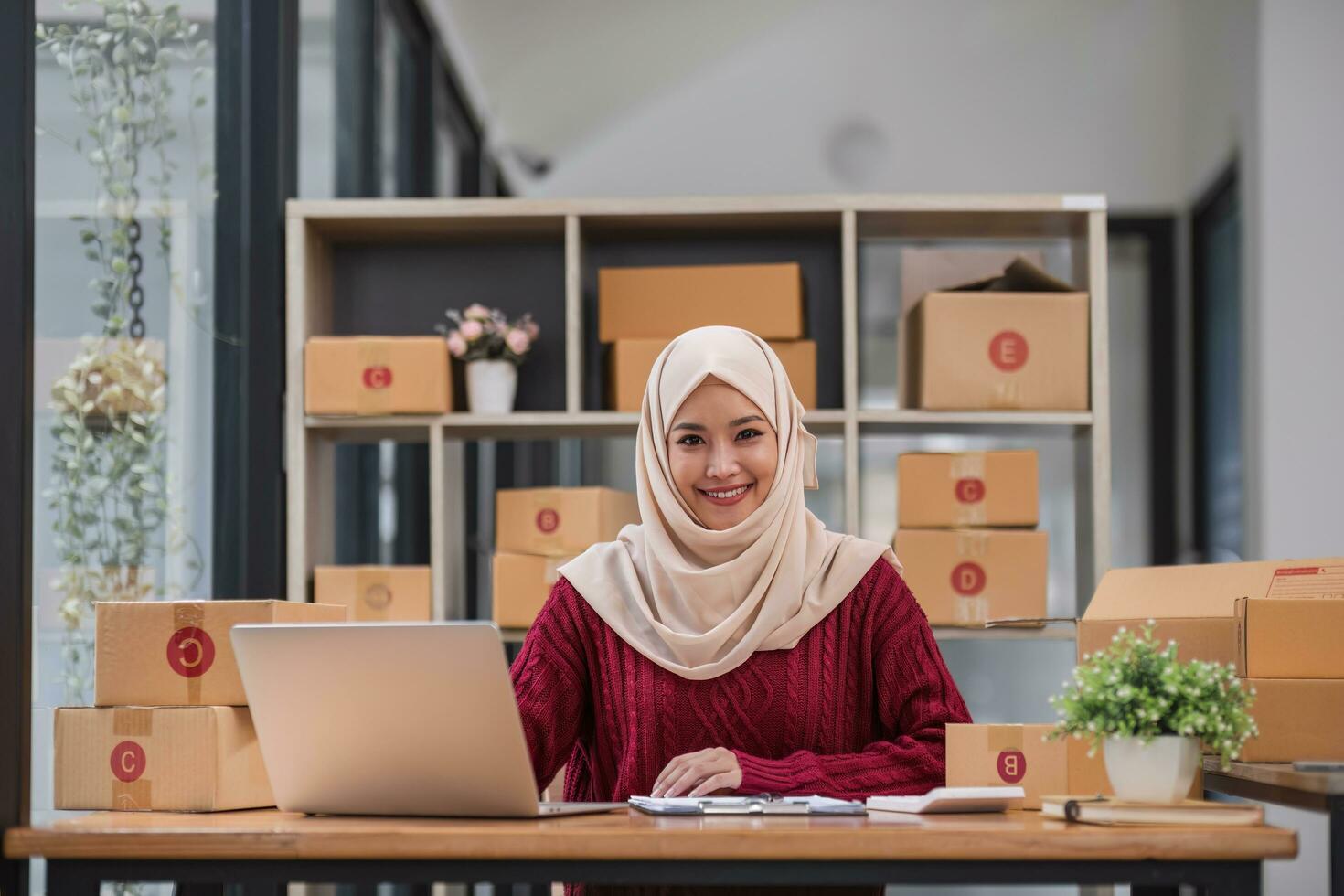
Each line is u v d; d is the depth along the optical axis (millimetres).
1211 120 5363
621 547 2021
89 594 2445
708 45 5777
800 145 5719
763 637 1877
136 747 1723
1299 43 4879
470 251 3547
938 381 3223
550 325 3531
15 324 1730
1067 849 1381
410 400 3223
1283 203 4859
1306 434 4809
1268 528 4797
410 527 4449
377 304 3537
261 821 1586
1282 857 1370
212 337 3014
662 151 5770
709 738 1869
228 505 3096
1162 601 2059
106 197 2564
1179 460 5531
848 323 3271
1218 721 1474
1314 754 1808
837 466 5531
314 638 1528
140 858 1452
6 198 1733
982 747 1685
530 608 3232
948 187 5648
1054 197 3268
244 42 3217
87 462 2461
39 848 1448
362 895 3873
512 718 1481
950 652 5273
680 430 1920
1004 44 5668
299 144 3420
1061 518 5375
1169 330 5562
